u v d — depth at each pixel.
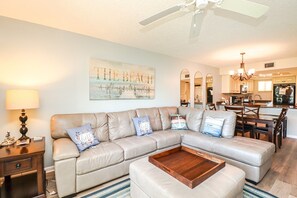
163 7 1.93
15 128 2.28
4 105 2.19
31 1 1.81
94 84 2.96
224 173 1.61
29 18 2.23
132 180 1.81
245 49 3.65
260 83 8.72
